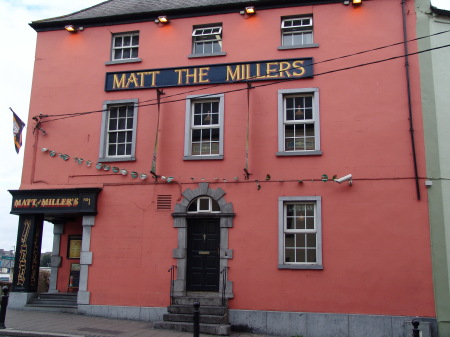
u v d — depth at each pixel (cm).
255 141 1267
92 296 1282
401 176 1168
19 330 1023
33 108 1444
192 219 1281
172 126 1332
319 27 1298
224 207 1245
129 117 1391
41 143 1416
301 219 1221
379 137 1199
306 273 1170
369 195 1176
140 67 1398
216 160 1283
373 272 1138
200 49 1392
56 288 1470
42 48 1482
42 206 1361
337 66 1263
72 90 1430
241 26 1351
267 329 1158
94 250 1309
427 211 1139
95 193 1328
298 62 1285
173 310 1166
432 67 1209
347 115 1228
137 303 1251
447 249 1112
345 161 1205
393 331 1100
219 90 1323
